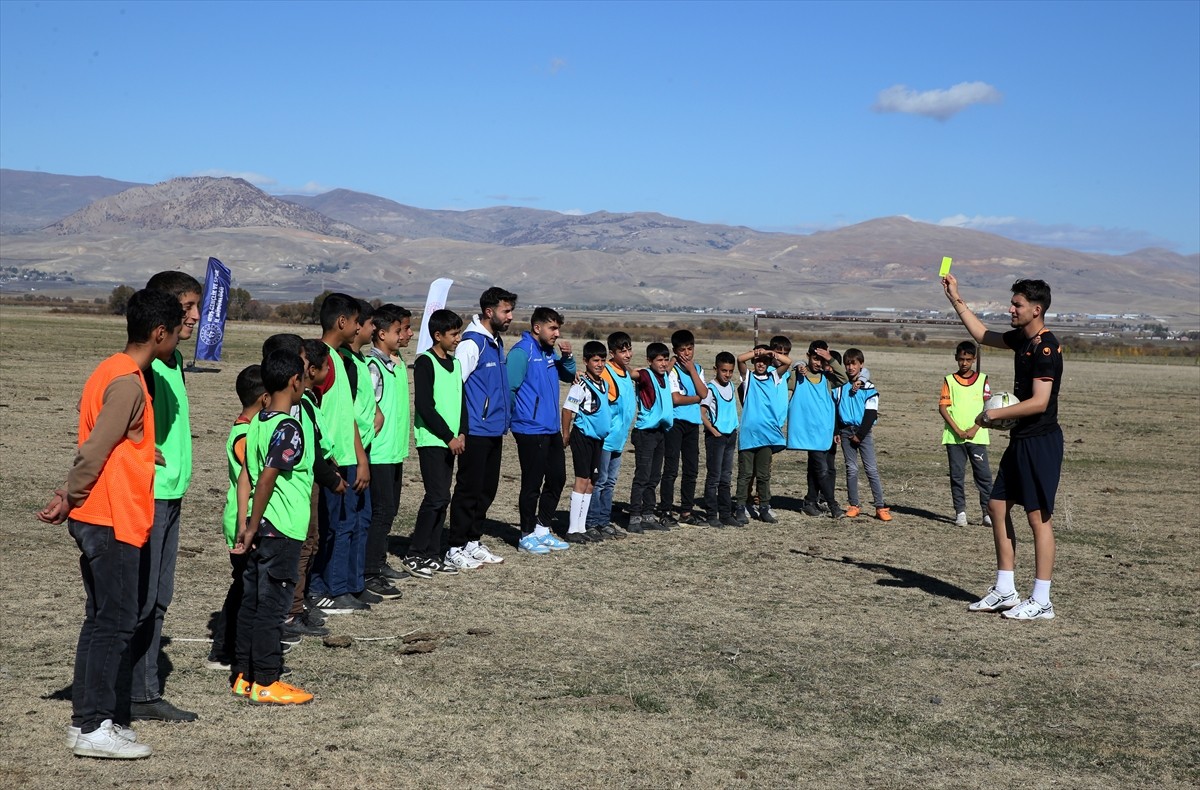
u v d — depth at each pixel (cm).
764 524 1311
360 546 862
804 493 1573
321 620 798
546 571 1013
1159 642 833
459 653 742
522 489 1096
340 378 808
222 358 3731
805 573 1044
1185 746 618
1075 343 9762
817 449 1342
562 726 608
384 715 615
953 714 657
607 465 1180
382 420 892
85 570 536
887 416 2791
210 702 626
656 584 976
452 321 950
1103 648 812
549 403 1089
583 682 688
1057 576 1061
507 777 534
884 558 1129
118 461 528
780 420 1309
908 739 612
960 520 1341
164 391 572
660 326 14375
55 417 1972
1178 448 2292
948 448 1344
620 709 641
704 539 1202
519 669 710
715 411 1271
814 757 578
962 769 571
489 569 1014
